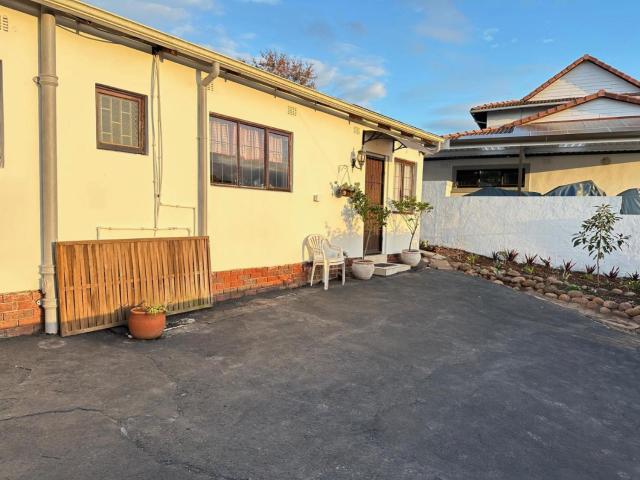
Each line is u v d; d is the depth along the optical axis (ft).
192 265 19.69
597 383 14.62
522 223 38.58
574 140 41.42
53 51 14.92
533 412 11.99
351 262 31.48
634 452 10.29
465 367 15.01
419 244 42.42
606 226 32.63
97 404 10.64
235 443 9.36
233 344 15.60
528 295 28.91
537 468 9.27
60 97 15.46
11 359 13.02
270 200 24.43
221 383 12.34
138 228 18.21
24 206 14.84
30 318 15.14
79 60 15.94
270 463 8.73
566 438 10.71
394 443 9.81
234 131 22.21
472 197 40.98
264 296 23.38
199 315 19.13
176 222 19.66
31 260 15.08
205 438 9.48
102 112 16.92
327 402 11.62
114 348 14.52
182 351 14.61
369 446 9.61
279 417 10.64
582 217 35.96
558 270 36.50
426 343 17.30
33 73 14.80
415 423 10.82
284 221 25.49
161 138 18.85
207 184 20.61
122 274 16.98
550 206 37.29
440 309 23.03
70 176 15.90
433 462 9.17
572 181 49.65
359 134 31.35
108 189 17.10
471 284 30.53
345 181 30.32
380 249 35.88
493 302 25.81
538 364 15.99
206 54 18.88
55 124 15.17
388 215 32.73
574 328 21.79
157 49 18.33
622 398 13.52
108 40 16.79
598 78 57.98
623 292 30.17
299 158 26.27
